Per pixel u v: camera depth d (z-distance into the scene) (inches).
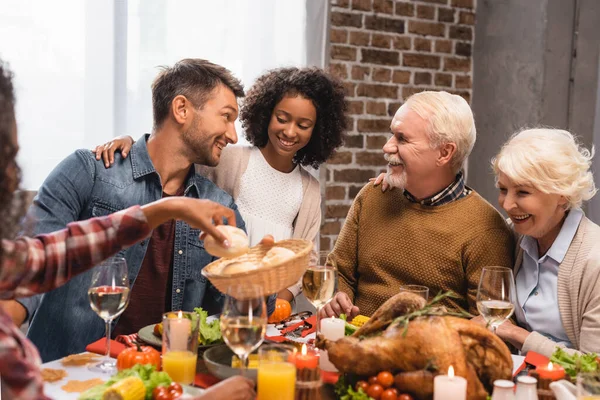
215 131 83.6
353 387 54.3
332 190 153.1
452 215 88.8
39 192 80.4
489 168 163.2
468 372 51.3
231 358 61.6
